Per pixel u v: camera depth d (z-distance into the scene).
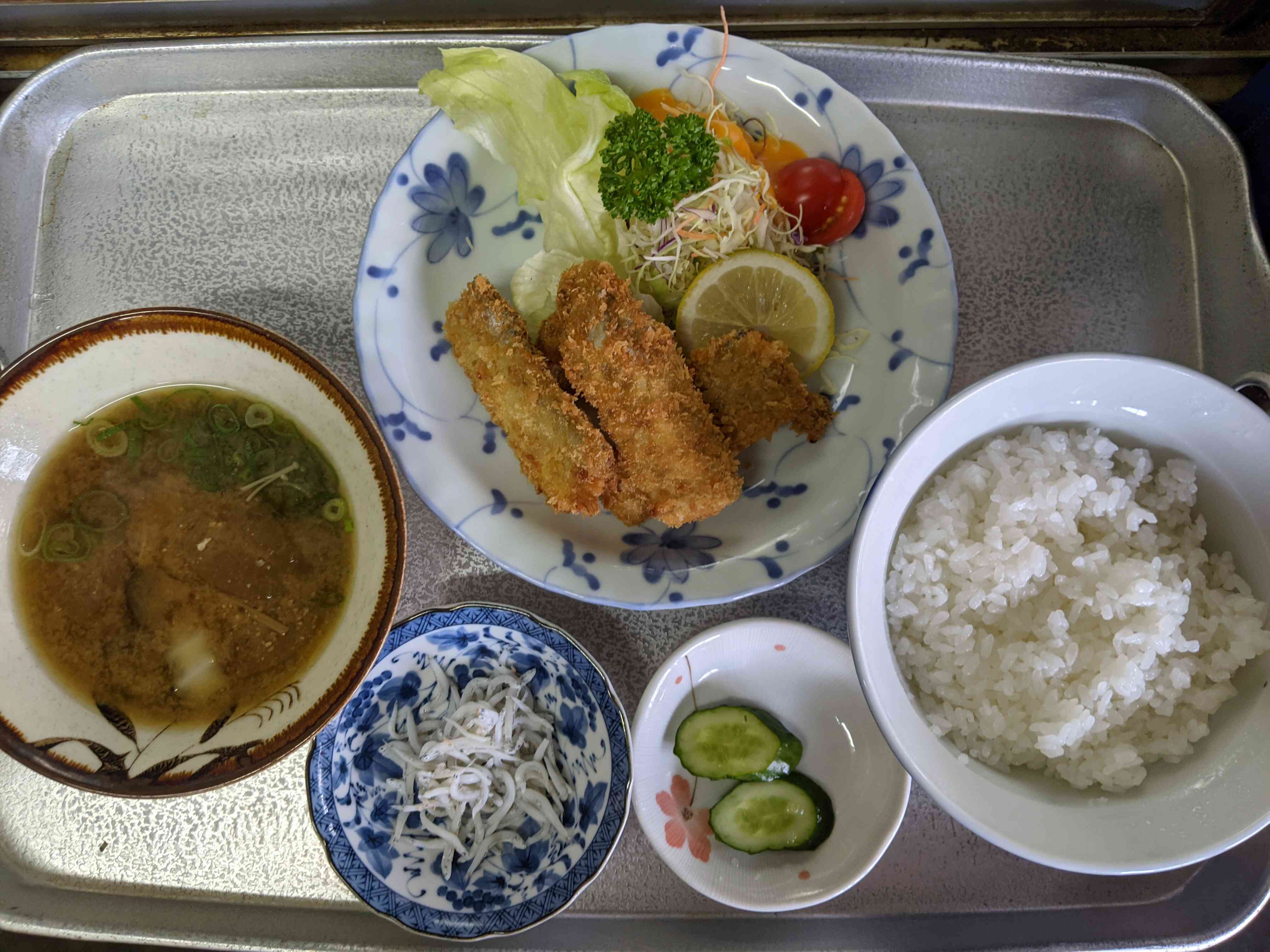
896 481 0.30
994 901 0.36
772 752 0.36
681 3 0.44
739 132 0.40
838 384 0.40
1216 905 0.36
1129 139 0.42
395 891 0.34
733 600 0.37
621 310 0.37
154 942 0.35
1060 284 0.41
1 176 0.41
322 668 0.33
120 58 0.41
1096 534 0.33
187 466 0.35
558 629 0.35
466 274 0.40
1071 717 0.31
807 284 0.38
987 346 0.40
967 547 0.32
